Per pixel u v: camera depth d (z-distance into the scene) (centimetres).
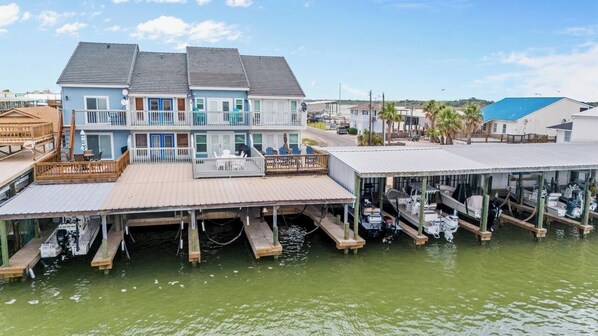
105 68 2825
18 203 1744
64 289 1653
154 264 1897
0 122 2492
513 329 1462
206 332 1405
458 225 2414
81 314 1491
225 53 3344
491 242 2267
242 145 2914
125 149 2742
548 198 2666
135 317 1481
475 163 2317
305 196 2000
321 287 1731
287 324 1462
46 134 2539
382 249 2127
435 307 1597
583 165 2370
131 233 2228
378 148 2681
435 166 2214
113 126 2631
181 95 2775
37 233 1994
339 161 2314
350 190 2147
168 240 2173
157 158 2688
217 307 1561
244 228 2214
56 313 1492
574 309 1602
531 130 5419
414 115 6831
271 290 1697
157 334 1388
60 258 1902
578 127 3672
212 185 2144
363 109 6650
